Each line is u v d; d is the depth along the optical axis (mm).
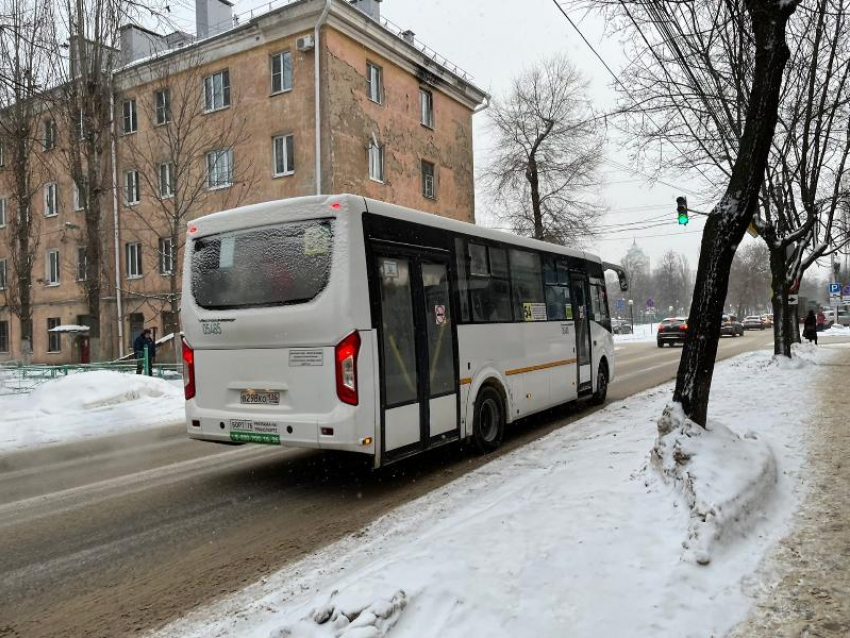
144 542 4941
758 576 3617
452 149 27797
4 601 3918
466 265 7605
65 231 28297
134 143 24266
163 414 12070
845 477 5371
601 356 11680
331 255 5914
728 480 4566
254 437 6250
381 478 6836
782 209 16859
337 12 21000
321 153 21219
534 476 6066
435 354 6859
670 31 8891
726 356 22453
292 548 4719
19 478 7375
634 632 2990
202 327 6605
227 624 3451
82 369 17656
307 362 5953
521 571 3570
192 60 22188
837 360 16562
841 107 13398
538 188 34438
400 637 2980
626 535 4066
